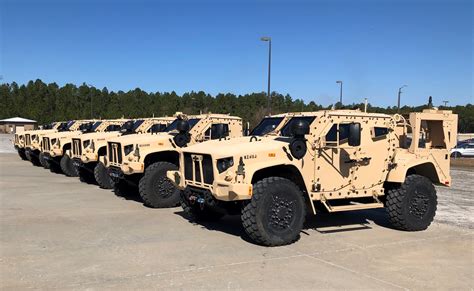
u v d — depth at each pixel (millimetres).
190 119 11922
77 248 6535
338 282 5312
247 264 5922
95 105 77750
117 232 7535
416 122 8242
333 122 7508
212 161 6895
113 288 4973
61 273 5445
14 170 17438
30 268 5617
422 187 8148
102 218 8664
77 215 8914
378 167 7902
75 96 83562
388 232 8000
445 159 8547
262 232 6691
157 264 5840
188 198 7695
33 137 19203
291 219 6938
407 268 5922
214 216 8547
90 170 13477
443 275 5664
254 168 6723
